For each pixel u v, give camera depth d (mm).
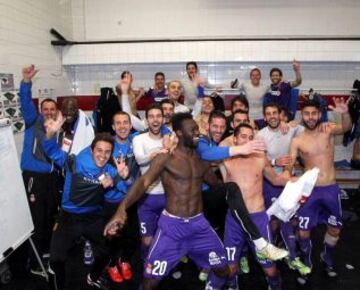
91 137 3369
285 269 3277
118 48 5586
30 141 3234
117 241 2822
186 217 2215
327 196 2949
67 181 2557
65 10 5660
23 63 4383
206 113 3525
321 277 3156
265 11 5742
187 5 5812
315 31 5742
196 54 5535
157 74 5137
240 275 3193
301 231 3033
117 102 4746
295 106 5098
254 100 5031
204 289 2980
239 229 2578
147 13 5863
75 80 5883
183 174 2201
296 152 3064
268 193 3146
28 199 3197
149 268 2246
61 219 2625
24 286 2988
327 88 5672
